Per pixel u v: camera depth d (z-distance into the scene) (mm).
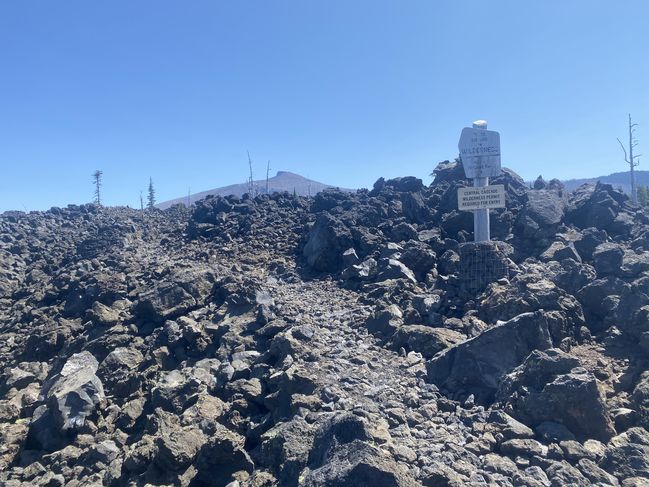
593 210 20531
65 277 24672
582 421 9492
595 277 14750
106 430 13375
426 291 17250
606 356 11906
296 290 19938
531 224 19891
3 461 13133
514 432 9461
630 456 8453
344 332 15133
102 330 18547
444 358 12070
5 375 17531
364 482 7160
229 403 12422
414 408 10781
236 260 24094
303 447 9078
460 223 22141
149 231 34406
